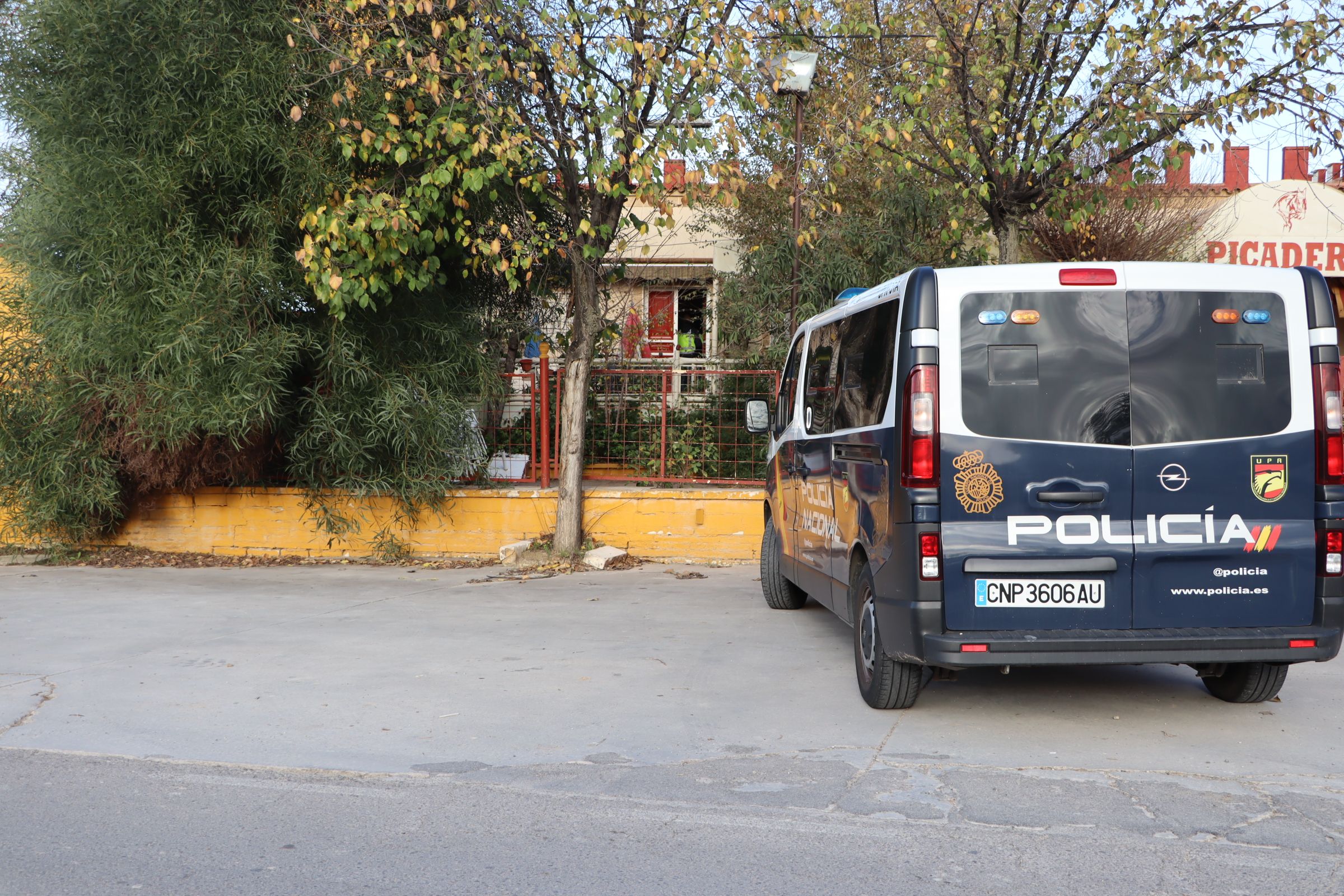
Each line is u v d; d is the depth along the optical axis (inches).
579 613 338.0
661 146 363.3
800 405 307.4
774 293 523.8
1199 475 201.2
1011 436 199.9
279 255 408.5
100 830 161.8
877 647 222.4
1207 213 637.3
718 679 255.1
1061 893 138.8
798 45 408.2
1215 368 202.5
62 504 437.4
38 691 244.8
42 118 394.6
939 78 397.1
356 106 392.5
